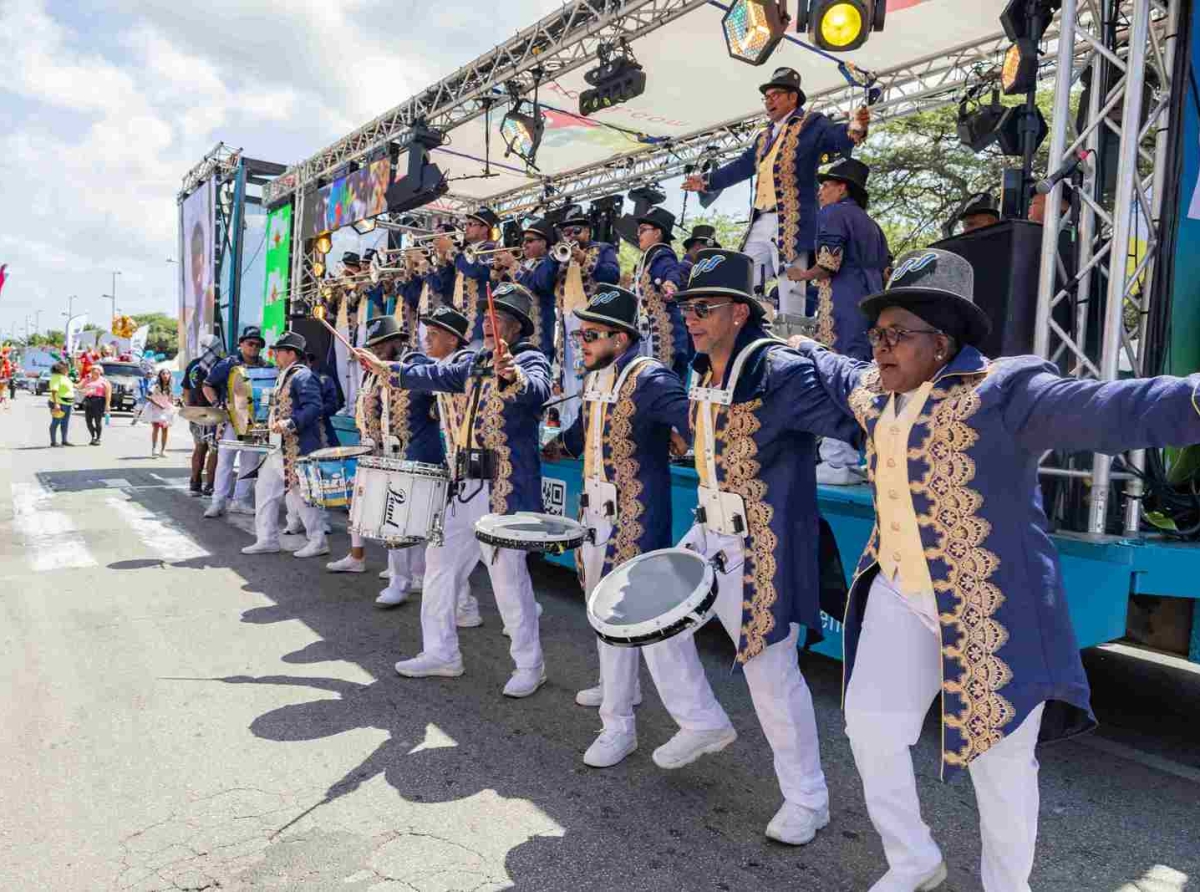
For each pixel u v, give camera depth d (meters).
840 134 5.25
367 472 4.30
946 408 2.11
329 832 2.95
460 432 4.39
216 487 9.08
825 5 4.69
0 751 3.52
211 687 4.28
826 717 4.13
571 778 3.38
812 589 2.82
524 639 4.24
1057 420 1.90
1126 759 3.78
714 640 5.34
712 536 2.94
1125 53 4.64
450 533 4.41
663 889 2.64
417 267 9.34
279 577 6.59
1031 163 4.62
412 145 8.78
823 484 4.53
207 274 13.62
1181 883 2.75
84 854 2.79
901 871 2.34
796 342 2.91
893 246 14.05
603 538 3.56
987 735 2.03
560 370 7.65
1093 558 3.44
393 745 3.66
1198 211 3.91
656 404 3.32
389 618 5.55
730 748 3.70
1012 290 3.92
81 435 19.56
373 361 4.43
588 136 9.89
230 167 13.24
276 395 7.20
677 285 6.50
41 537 7.86
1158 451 3.61
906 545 2.20
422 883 2.65
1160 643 3.56
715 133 9.58
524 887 2.64
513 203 12.95
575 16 7.11
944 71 7.53
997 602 2.05
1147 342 3.87
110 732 3.73
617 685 3.47
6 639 4.96
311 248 11.65
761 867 2.77
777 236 5.57
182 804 3.12
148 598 5.89
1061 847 2.98
